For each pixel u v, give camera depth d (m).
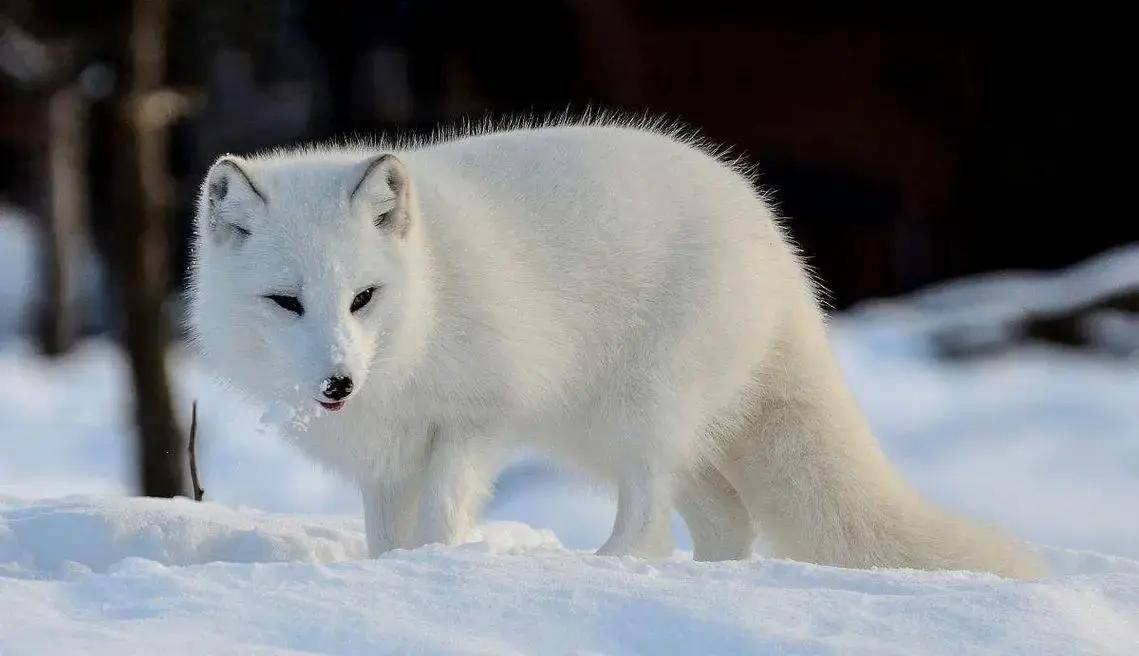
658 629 5.87
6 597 6.00
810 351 10.13
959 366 28.30
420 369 8.55
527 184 9.16
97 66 30.92
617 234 9.17
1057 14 39.88
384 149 9.61
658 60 39.03
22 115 37.81
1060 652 5.70
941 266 40.78
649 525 9.59
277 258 8.00
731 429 10.12
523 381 8.88
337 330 7.89
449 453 8.88
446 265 8.59
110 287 40.00
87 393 28.19
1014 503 19.59
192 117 35.34
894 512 10.03
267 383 8.51
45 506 8.52
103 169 39.59
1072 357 28.48
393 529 9.11
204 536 8.15
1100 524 18.45
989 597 6.27
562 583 6.31
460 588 6.24
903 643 5.79
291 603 5.95
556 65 38.50
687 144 9.99
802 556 10.18
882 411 25.02
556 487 19.08
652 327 9.34
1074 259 41.09
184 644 5.44
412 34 37.66
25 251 42.91
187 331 9.32
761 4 38.97
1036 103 40.69
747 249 9.63
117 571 6.54
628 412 9.45
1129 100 40.41
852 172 39.88
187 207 34.47
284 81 38.66
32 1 28.67
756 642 5.70
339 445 8.80
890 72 39.84
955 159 40.75
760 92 39.25
